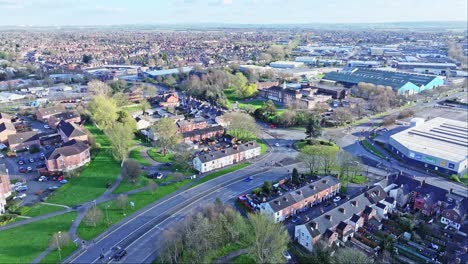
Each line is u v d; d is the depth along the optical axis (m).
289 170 150.38
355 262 84.81
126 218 114.50
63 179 141.62
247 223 105.88
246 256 95.19
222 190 132.75
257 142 183.75
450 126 188.88
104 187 134.88
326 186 127.88
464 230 108.12
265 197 126.38
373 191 121.69
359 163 143.00
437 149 159.50
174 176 141.12
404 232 107.12
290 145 179.88
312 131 182.12
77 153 150.88
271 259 88.06
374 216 113.50
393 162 160.38
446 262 93.56
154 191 131.00
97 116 195.75
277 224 98.19
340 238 104.50
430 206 117.62
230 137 188.25
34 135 179.50
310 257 95.00
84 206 121.62
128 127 168.75
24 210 118.56
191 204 122.88
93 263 94.00
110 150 170.88
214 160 150.00
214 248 96.69
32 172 149.50
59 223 111.38
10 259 94.44
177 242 94.06
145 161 158.50
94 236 105.19
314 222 101.81
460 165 144.62
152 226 110.12
